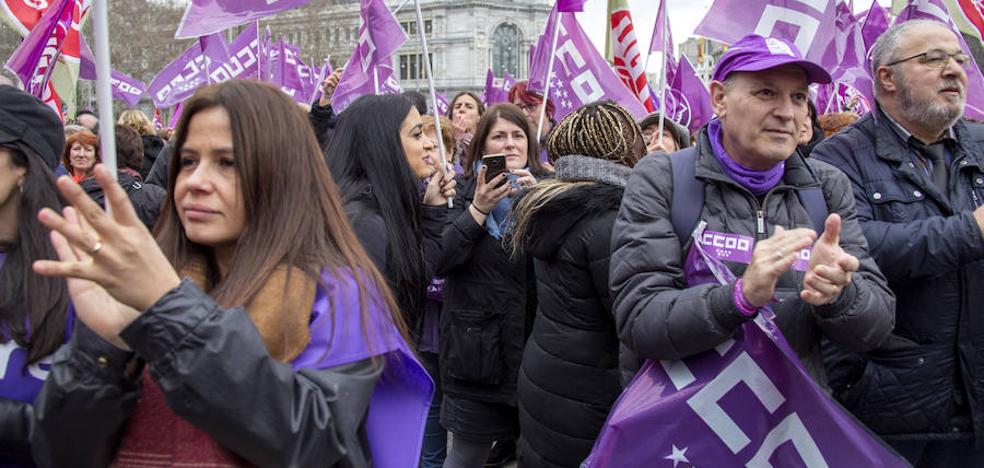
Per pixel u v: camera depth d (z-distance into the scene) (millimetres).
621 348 2670
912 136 3006
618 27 7340
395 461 1812
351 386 1607
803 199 2514
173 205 1834
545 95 5773
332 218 1781
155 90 11867
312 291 1654
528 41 81250
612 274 2502
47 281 1934
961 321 2809
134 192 4938
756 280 2072
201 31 5129
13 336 1898
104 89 1656
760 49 2406
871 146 3053
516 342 3779
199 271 1824
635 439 2297
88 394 1463
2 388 1886
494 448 5160
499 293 3783
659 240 2445
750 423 2260
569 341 3059
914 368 2828
